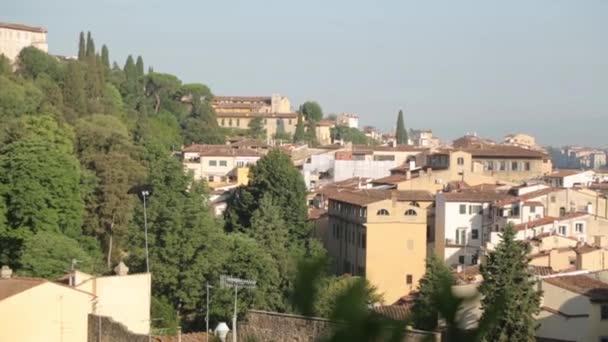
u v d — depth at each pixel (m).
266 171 135.00
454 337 8.27
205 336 65.00
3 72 187.50
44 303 58.59
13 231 99.44
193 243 98.81
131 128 193.88
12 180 100.56
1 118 145.75
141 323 67.00
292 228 132.75
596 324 74.88
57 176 102.31
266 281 92.06
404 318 8.24
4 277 66.25
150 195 109.50
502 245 68.94
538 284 73.12
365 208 122.06
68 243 91.81
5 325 56.97
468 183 166.38
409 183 160.25
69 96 179.75
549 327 75.44
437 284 8.46
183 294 95.56
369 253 121.19
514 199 135.38
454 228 135.25
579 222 127.56
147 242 101.69
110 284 65.19
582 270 97.06
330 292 8.18
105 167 120.19
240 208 135.25
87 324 60.50
